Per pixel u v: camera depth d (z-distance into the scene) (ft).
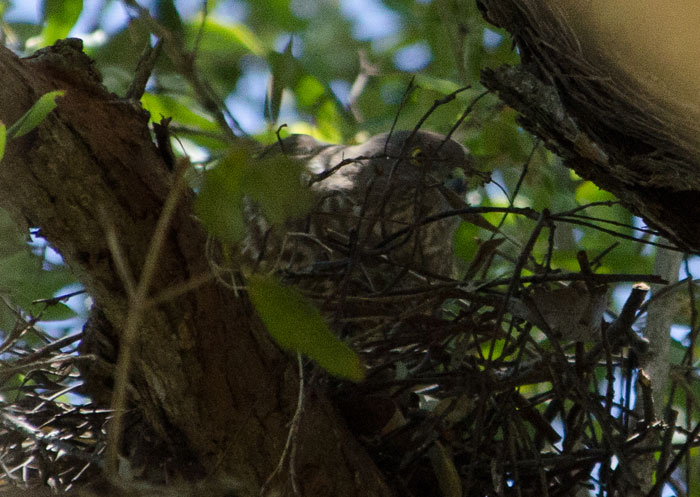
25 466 19.36
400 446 19.61
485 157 27.48
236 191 11.55
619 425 19.21
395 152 29.40
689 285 20.51
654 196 16.34
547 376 19.31
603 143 15.67
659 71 14.03
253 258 23.04
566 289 18.70
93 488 17.80
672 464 18.45
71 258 15.33
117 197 14.88
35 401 21.48
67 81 15.02
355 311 19.20
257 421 16.81
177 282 15.34
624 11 13.70
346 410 19.12
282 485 17.08
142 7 21.20
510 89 16.15
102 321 16.94
